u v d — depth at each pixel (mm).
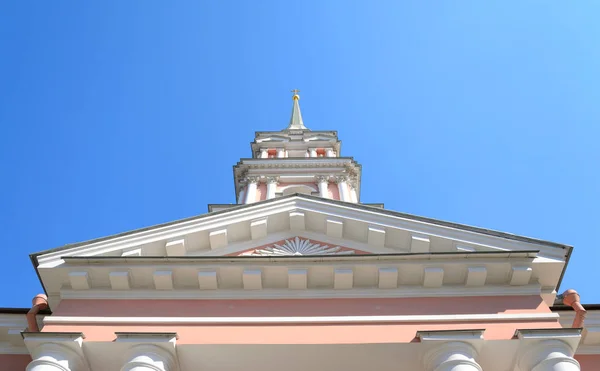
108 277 14758
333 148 34531
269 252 16141
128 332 13211
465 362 12578
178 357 13375
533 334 13023
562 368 12438
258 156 34219
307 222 16688
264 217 16438
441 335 13102
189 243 15844
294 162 31016
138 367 12500
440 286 14672
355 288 14750
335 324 14016
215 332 13891
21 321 15523
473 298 14539
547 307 14273
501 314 14102
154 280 14648
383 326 13953
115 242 15250
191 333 13859
